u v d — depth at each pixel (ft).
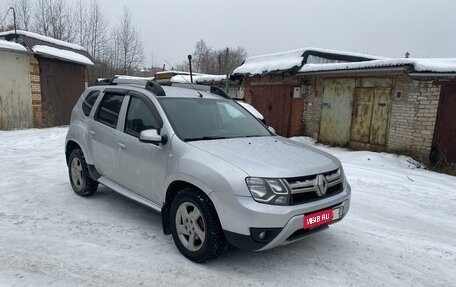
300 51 42.52
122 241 12.55
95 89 17.28
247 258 11.66
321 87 39.86
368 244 13.14
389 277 10.82
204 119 13.80
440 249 13.00
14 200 16.60
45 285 9.64
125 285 9.79
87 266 10.73
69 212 15.21
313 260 11.69
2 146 32.48
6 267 10.52
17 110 44.91
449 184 22.79
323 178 10.97
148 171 12.75
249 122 15.57
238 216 9.82
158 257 11.48
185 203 11.32
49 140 36.22
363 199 18.92
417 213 17.03
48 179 20.47
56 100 51.26
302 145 13.74
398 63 29.27
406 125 31.19
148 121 13.38
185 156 11.32
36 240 12.39
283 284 10.18
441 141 28.68
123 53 101.71
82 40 90.38
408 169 27.22
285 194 9.95
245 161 10.60
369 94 34.45
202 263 11.14
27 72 45.96
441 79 28.32
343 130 37.47
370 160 29.30
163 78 75.41
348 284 10.30
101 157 15.40
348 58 46.03
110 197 17.43
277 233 9.84
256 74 44.68
